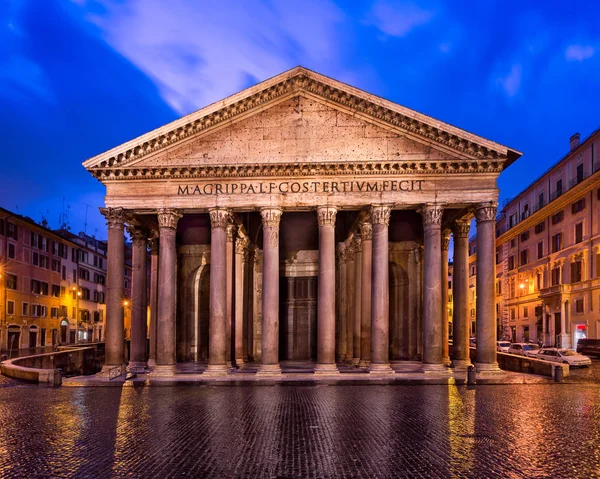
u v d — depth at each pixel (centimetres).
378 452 1277
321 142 3011
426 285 2958
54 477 1101
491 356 2916
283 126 3031
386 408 1894
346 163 2945
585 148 5106
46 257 7081
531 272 6412
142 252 3547
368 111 2995
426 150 2991
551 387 2500
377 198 2969
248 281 3900
